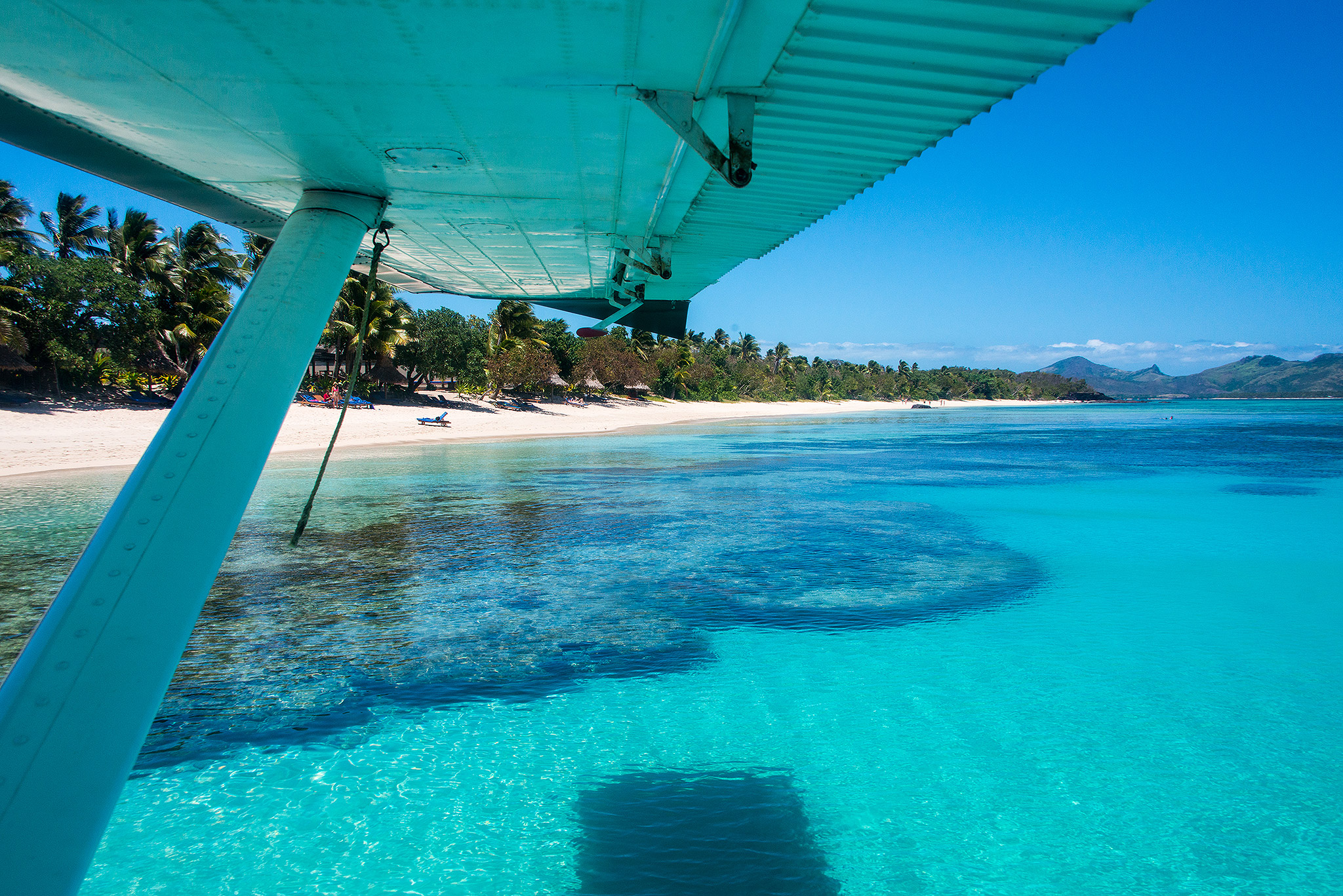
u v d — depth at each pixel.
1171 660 7.21
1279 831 4.54
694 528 13.51
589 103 2.69
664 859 4.25
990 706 6.24
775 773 5.21
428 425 37.62
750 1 2.01
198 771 5.15
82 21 2.15
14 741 1.87
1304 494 17.78
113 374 31.34
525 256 5.15
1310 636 7.82
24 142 2.99
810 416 83.12
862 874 4.14
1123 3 1.99
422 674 6.80
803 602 9.01
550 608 8.70
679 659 7.22
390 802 4.81
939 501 16.67
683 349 91.06
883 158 3.22
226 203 3.87
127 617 2.11
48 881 1.80
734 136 2.63
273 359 2.76
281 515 14.53
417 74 2.47
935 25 2.11
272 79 2.51
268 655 7.20
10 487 16.27
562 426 46.47
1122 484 19.77
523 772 5.19
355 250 3.57
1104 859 4.28
